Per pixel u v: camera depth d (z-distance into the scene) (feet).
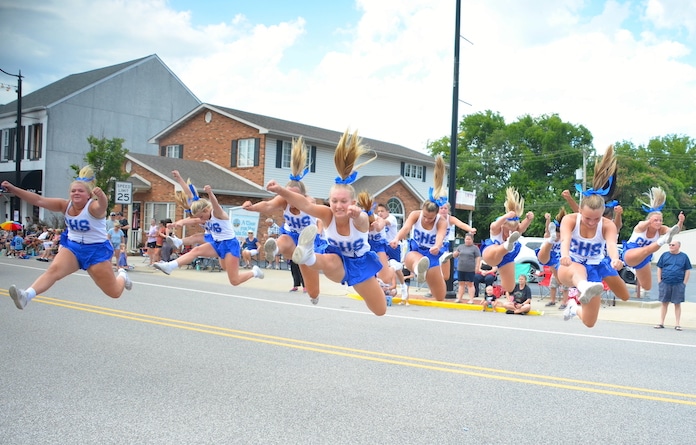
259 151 85.25
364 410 18.56
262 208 21.94
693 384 22.65
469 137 169.37
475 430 17.07
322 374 22.61
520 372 23.84
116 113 107.96
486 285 48.08
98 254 19.58
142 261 76.59
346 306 42.83
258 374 22.34
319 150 91.40
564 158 148.97
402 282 28.43
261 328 31.94
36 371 21.99
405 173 108.68
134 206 87.15
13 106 113.39
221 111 89.61
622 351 28.78
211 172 87.15
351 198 16.70
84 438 15.69
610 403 19.94
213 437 15.98
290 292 51.01
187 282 56.08
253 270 27.58
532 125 160.45
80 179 19.53
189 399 19.13
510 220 23.75
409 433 16.70
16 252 79.92
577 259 18.83
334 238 17.08
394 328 33.63
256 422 17.22
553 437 16.66
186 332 29.91
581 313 18.67
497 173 160.86
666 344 31.04
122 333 29.22
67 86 110.01
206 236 27.43
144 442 15.52
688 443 16.40
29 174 99.09
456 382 22.06
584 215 17.94
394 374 22.95
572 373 23.94
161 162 86.07
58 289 45.42
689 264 36.88
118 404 18.48
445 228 22.52
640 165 145.59
